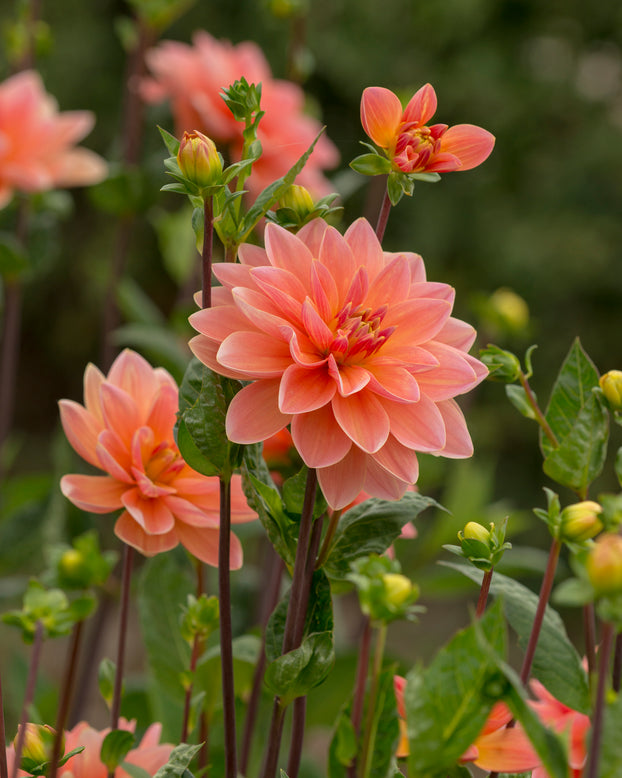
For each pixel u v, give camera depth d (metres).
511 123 6.88
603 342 6.40
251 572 1.76
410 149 1.16
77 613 1.16
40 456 7.09
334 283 1.17
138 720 1.58
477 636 1.08
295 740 1.18
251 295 1.15
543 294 6.40
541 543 5.89
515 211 6.65
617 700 1.09
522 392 1.21
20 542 1.80
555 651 1.16
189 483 1.23
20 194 1.97
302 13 2.01
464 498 1.82
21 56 2.11
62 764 1.16
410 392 1.15
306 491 1.15
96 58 6.71
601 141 6.67
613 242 6.41
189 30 6.45
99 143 6.70
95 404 1.26
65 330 7.37
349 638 1.91
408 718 1.11
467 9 6.74
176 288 7.25
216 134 1.75
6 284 2.01
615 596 1.05
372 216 2.10
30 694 1.15
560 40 7.13
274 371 1.15
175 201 5.44
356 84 6.72
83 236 7.06
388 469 1.15
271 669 1.15
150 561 1.34
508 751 1.14
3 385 2.04
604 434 1.16
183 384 1.18
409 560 1.92
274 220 1.19
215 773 1.32
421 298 1.18
